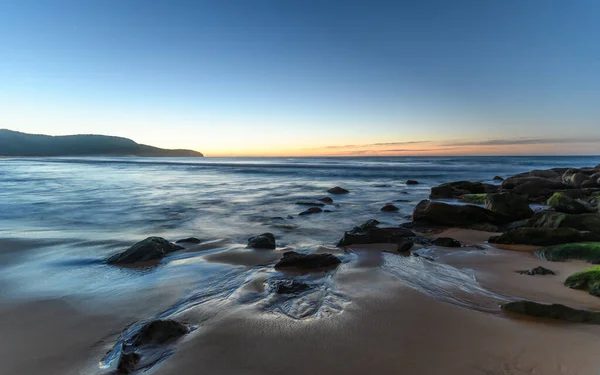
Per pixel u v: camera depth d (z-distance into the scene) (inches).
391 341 164.1
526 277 261.0
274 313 196.2
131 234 449.1
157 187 1129.4
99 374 145.5
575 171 962.1
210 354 154.6
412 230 460.1
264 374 140.6
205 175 1774.1
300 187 1126.4
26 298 227.8
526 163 3090.6
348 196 878.4
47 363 154.6
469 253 336.5
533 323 180.1
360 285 241.4
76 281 262.2
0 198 830.5
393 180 1393.9
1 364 153.5
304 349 157.6
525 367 141.8
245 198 842.8
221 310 201.8
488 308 202.7
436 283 248.4
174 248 352.5
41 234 438.0
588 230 376.5
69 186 1149.7
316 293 227.0
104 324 192.1
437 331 173.3
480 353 152.8
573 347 155.0
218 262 309.0
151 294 234.2
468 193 843.4
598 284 223.1
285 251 346.9
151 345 161.3
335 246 371.9
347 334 170.6
